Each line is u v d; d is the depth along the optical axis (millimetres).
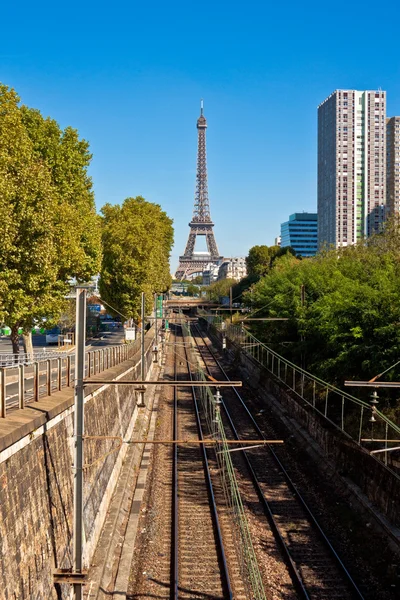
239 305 91875
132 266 56094
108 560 18641
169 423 38031
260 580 16656
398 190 169625
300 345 36656
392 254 37562
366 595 16547
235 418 38875
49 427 16438
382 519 20375
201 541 20359
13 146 24547
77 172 36688
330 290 38844
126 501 24078
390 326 25922
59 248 30766
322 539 20219
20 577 12625
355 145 171000
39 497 14766
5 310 25359
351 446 25047
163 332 80812
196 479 26875
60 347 56906
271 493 24859
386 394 26328
